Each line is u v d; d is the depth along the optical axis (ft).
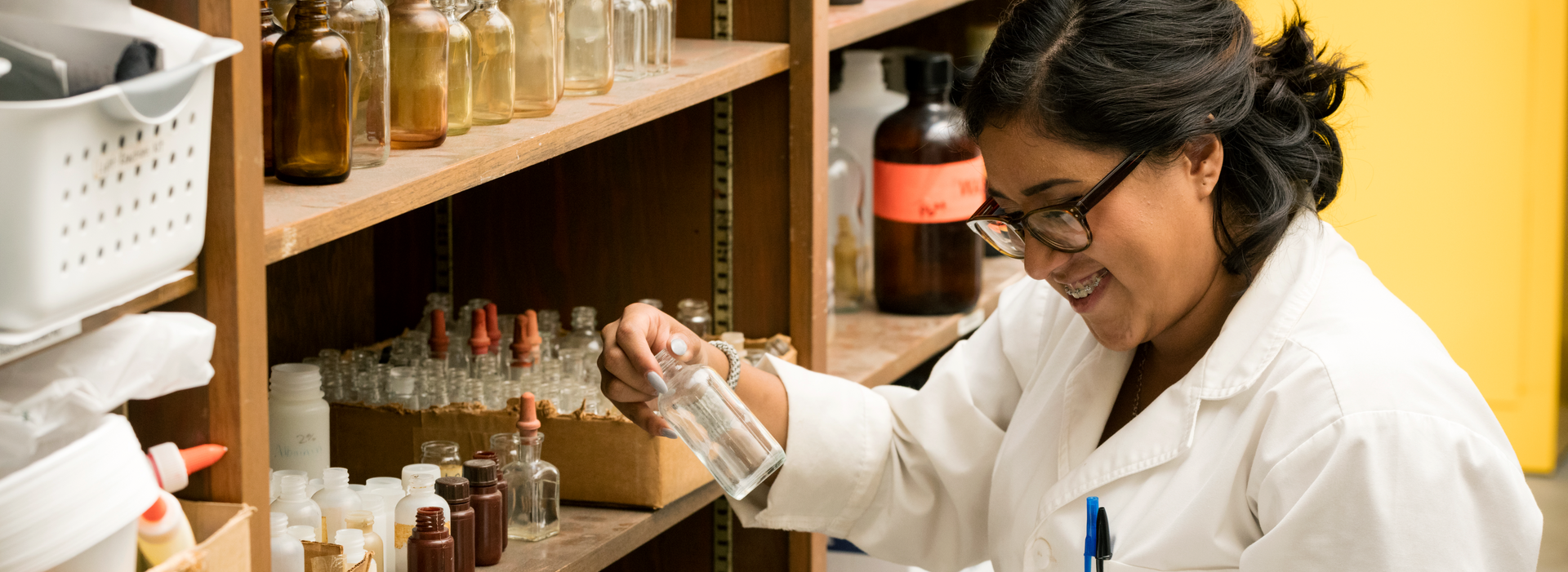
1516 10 12.80
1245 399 4.14
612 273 6.38
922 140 7.84
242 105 2.89
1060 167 3.90
